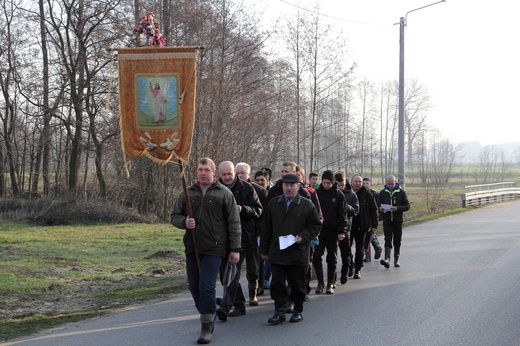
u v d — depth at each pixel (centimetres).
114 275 1209
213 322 687
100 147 2953
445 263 1245
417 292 944
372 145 4597
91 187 3119
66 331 735
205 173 688
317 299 909
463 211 2798
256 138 2619
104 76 2894
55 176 3384
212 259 680
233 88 2462
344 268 1027
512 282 1008
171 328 744
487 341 661
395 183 1246
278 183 917
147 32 710
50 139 3127
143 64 690
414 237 1766
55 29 2981
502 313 789
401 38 2367
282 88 2705
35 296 990
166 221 2656
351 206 1034
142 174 2788
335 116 2980
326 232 953
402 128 2380
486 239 1666
